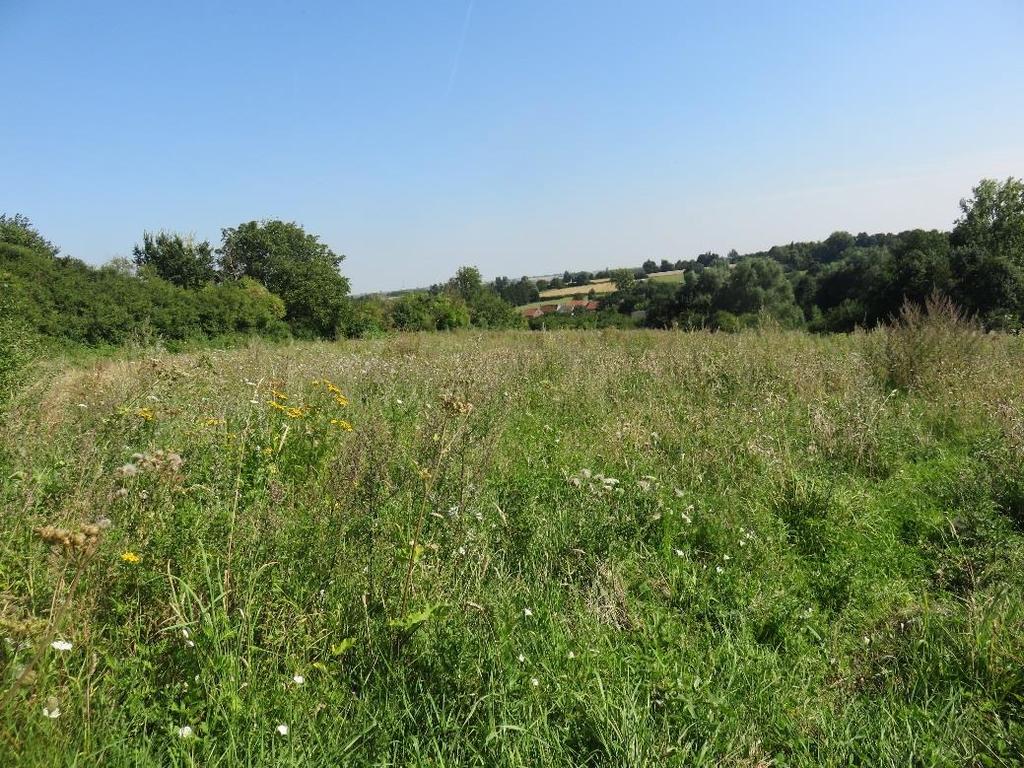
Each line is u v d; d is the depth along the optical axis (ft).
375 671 8.25
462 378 23.58
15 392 17.89
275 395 17.65
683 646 9.62
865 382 26.20
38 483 10.49
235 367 29.66
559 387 27.66
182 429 14.82
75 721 6.76
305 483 13.35
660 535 13.20
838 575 11.90
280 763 6.62
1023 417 19.24
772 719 8.18
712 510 14.23
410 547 9.75
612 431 19.69
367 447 13.48
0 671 6.89
